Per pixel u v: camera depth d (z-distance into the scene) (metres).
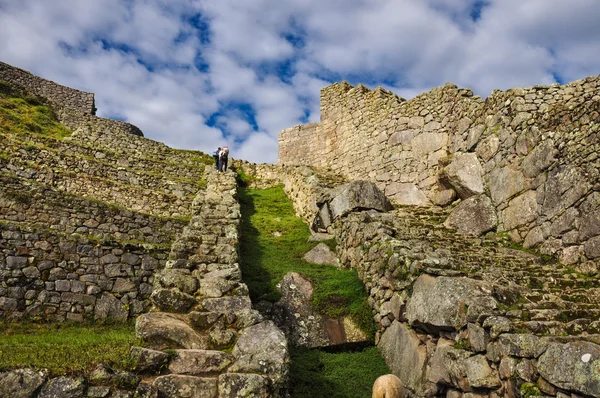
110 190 16.25
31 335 7.71
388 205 11.83
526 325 5.07
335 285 8.61
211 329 5.64
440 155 14.62
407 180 15.63
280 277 8.86
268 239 11.77
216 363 5.02
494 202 11.22
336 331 7.60
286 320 7.68
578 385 4.02
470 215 11.23
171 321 5.62
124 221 13.11
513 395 4.67
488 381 4.97
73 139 21.80
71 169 17.36
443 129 14.80
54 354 4.78
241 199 15.94
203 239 8.28
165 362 4.88
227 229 9.16
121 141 22.80
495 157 11.52
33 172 15.61
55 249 9.17
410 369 6.24
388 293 7.45
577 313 5.55
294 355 6.99
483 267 7.73
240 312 5.88
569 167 8.85
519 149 10.58
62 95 31.66
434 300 6.12
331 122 20.42
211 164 22.84
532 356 4.62
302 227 12.87
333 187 13.52
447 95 14.90
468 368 5.25
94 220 12.78
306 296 8.25
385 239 8.25
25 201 12.20
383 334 7.34
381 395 3.80
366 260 8.76
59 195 12.66
